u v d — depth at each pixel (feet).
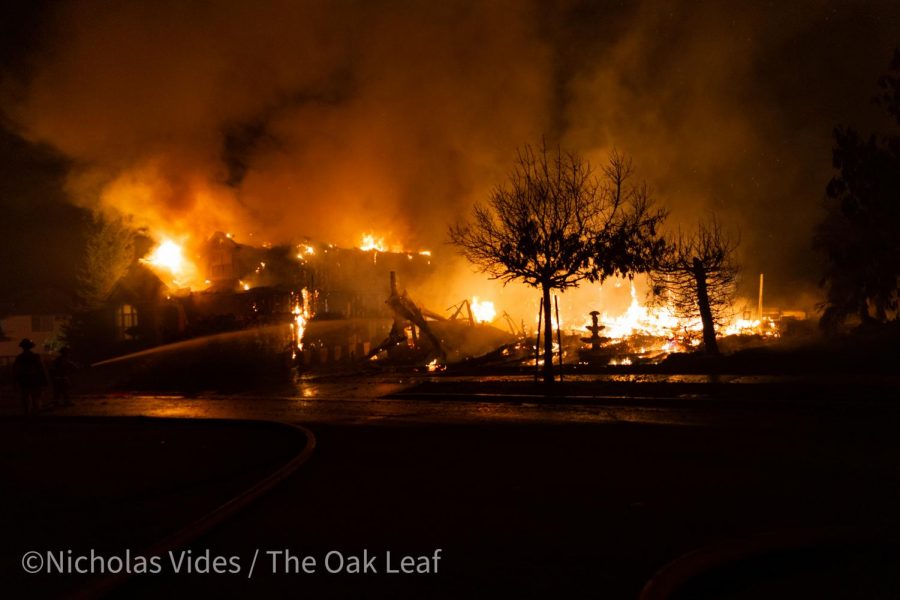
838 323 76.74
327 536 21.45
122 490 29.01
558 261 56.65
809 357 62.18
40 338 134.92
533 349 90.27
